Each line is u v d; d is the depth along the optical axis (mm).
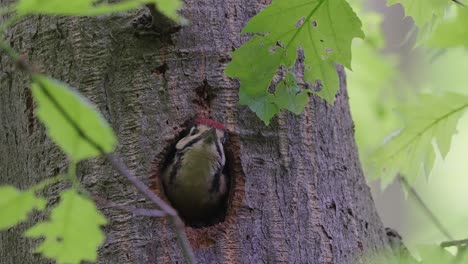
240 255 7586
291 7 7211
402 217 15992
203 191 8062
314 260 7805
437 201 16156
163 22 7699
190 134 7805
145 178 7637
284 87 7617
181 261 7445
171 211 5738
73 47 7926
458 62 14211
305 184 7988
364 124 13469
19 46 8180
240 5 8180
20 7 4895
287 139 8023
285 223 7797
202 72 7906
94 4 7613
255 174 7863
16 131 8227
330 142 8336
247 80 7445
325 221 7992
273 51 7379
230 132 7883
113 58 7867
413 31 9695
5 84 8367
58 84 4711
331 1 7211
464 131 15625
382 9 16922
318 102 8297
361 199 8625
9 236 8117
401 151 9047
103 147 4965
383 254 8367
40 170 7895
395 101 13562
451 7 9344
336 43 7406
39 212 7727
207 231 7645
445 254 7781
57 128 4879
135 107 7773
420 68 14961
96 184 7566
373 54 13531
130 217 7500
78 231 5871
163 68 7875
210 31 8008
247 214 7734
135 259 7414
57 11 4918
